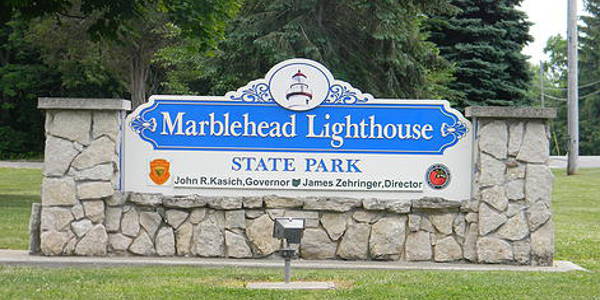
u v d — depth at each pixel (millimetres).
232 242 10039
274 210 10055
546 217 9906
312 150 10203
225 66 27125
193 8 18375
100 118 10047
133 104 37219
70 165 10039
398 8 25484
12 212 16188
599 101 71000
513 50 37031
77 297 7500
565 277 9008
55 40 35875
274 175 10195
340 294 7785
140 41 34656
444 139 10164
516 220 9922
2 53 47375
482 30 35719
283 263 9680
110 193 9992
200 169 10203
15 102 48469
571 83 32000
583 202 22500
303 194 10188
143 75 37594
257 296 7648
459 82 35438
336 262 9906
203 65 27281
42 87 47812
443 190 10148
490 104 35625
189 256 10070
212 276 8812
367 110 10211
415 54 27156
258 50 25188
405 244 10039
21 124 49281
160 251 10062
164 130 10219
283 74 10219
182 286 8102
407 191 10156
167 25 31781
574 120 31938
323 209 10016
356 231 10023
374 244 10016
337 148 10203
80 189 10008
